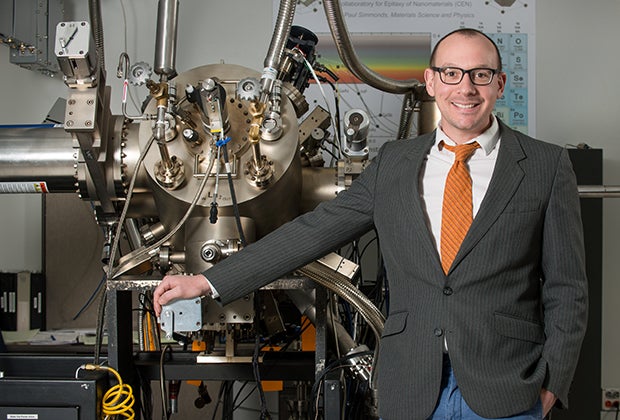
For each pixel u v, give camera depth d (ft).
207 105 4.74
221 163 5.11
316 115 6.00
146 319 6.89
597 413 7.82
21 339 7.98
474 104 4.07
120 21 8.89
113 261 5.18
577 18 8.89
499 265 3.84
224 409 7.18
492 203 3.92
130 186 5.09
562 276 3.94
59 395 4.87
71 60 4.78
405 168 4.35
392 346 4.11
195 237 5.16
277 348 7.29
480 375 3.73
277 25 5.15
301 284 5.15
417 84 6.34
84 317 8.53
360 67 5.85
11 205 8.67
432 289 3.94
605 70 8.89
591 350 7.88
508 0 8.91
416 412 3.87
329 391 4.88
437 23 8.86
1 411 4.85
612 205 8.96
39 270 8.75
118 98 8.81
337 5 5.31
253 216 5.29
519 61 8.93
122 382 5.08
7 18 7.64
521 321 3.86
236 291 4.44
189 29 8.90
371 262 8.69
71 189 5.69
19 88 8.74
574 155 7.93
